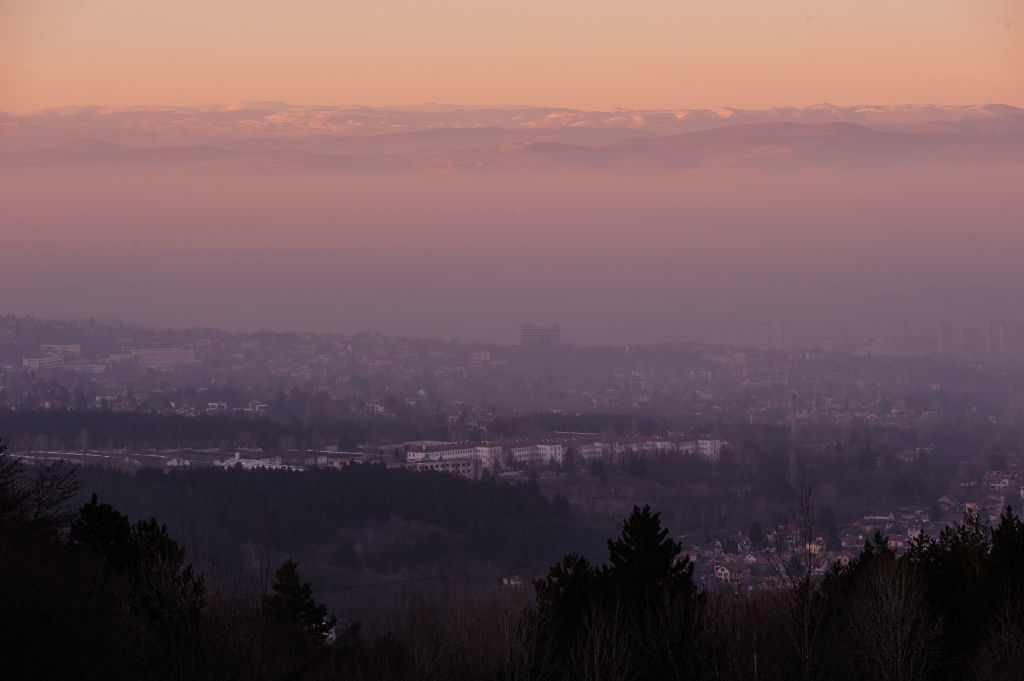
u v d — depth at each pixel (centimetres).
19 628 3859
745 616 4528
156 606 4316
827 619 4244
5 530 4459
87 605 4175
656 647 4328
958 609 4419
